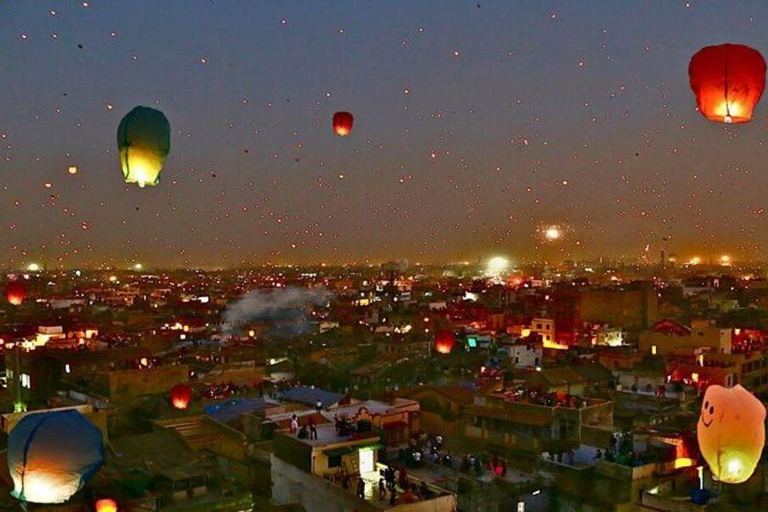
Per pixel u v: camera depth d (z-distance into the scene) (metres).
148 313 112.31
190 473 26.81
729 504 26.67
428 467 33.00
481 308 107.50
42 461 13.69
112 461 28.20
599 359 60.16
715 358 57.31
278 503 30.20
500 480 31.70
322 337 86.38
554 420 37.41
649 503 28.52
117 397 48.88
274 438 31.83
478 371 59.38
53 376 54.81
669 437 32.94
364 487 27.38
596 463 31.33
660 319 90.06
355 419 34.38
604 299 93.69
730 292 129.50
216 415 41.94
